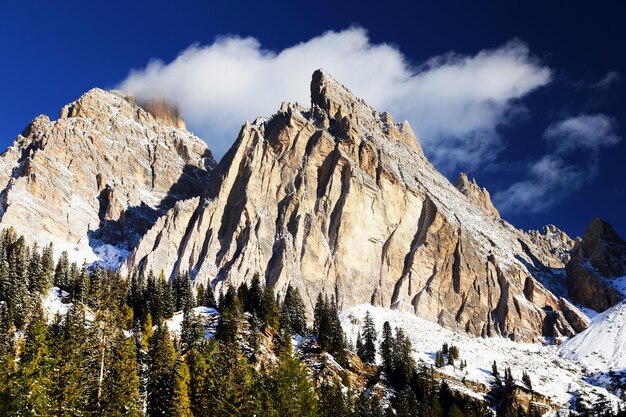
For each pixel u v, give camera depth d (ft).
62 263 469.98
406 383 455.22
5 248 457.68
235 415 287.07
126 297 439.63
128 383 263.49
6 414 217.36
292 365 323.98
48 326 318.45
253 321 419.13
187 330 382.42
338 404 351.05
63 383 245.45
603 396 513.04
